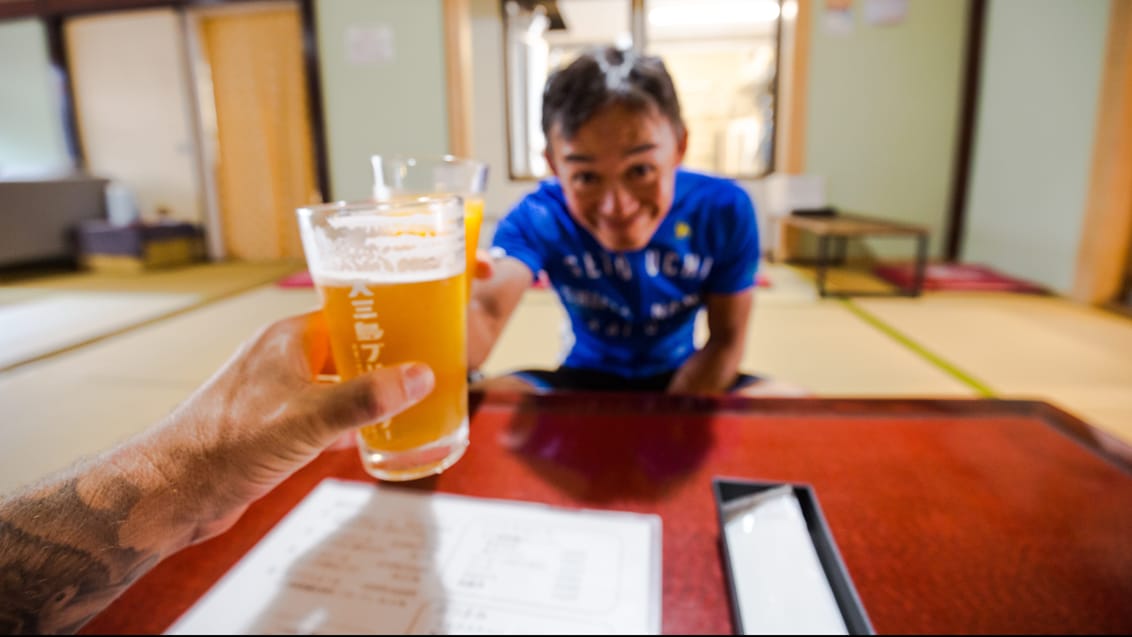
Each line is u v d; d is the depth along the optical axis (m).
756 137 7.42
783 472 0.54
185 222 4.84
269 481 0.34
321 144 4.57
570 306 1.18
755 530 0.45
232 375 0.34
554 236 1.06
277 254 5.03
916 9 3.98
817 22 4.04
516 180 4.64
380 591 0.40
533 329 2.56
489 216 4.06
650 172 0.77
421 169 0.56
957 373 2.00
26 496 0.31
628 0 5.39
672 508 0.49
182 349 2.38
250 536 0.46
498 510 0.49
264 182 4.94
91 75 4.86
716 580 0.41
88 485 0.31
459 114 4.39
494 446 0.59
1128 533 0.45
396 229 0.35
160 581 0.42
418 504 0.50
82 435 1.59
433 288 0.36
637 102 0.73
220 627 0.37
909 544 0.44
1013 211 3.60
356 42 4.39
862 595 0.40
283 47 4.68
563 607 0.39
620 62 0.76
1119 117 2.79
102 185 4.70
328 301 0.36
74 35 4.80
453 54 4.30
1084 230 3.01
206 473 0.32
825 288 3.46
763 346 2.34
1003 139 3.71
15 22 4.81
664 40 6.58
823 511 0.48
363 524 0.47
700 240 1.04
